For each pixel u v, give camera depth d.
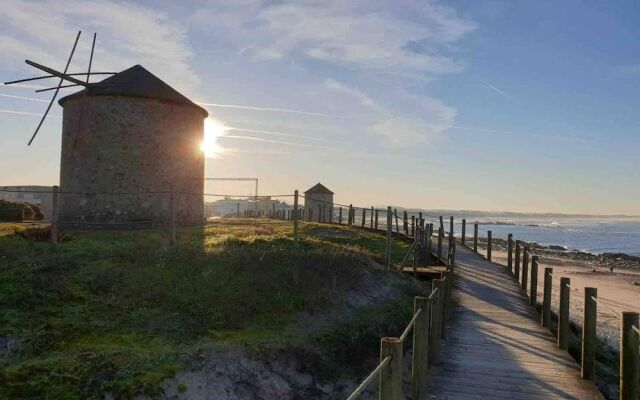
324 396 8.98
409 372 10.96
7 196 35.56
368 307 12.61
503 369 9.20
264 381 8.59
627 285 33.50
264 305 11.15
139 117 21.59
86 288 10.96
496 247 62.56
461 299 15.49
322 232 23.16
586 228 155.88
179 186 22.77
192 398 7.70
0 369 7.59
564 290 10.59
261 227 22.53
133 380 7.61
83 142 21.58
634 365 6.92
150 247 13.94
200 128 24.23
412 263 19.31
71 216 21.56
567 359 9.85
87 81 21.61
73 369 7.70
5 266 11.95
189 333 9.50
